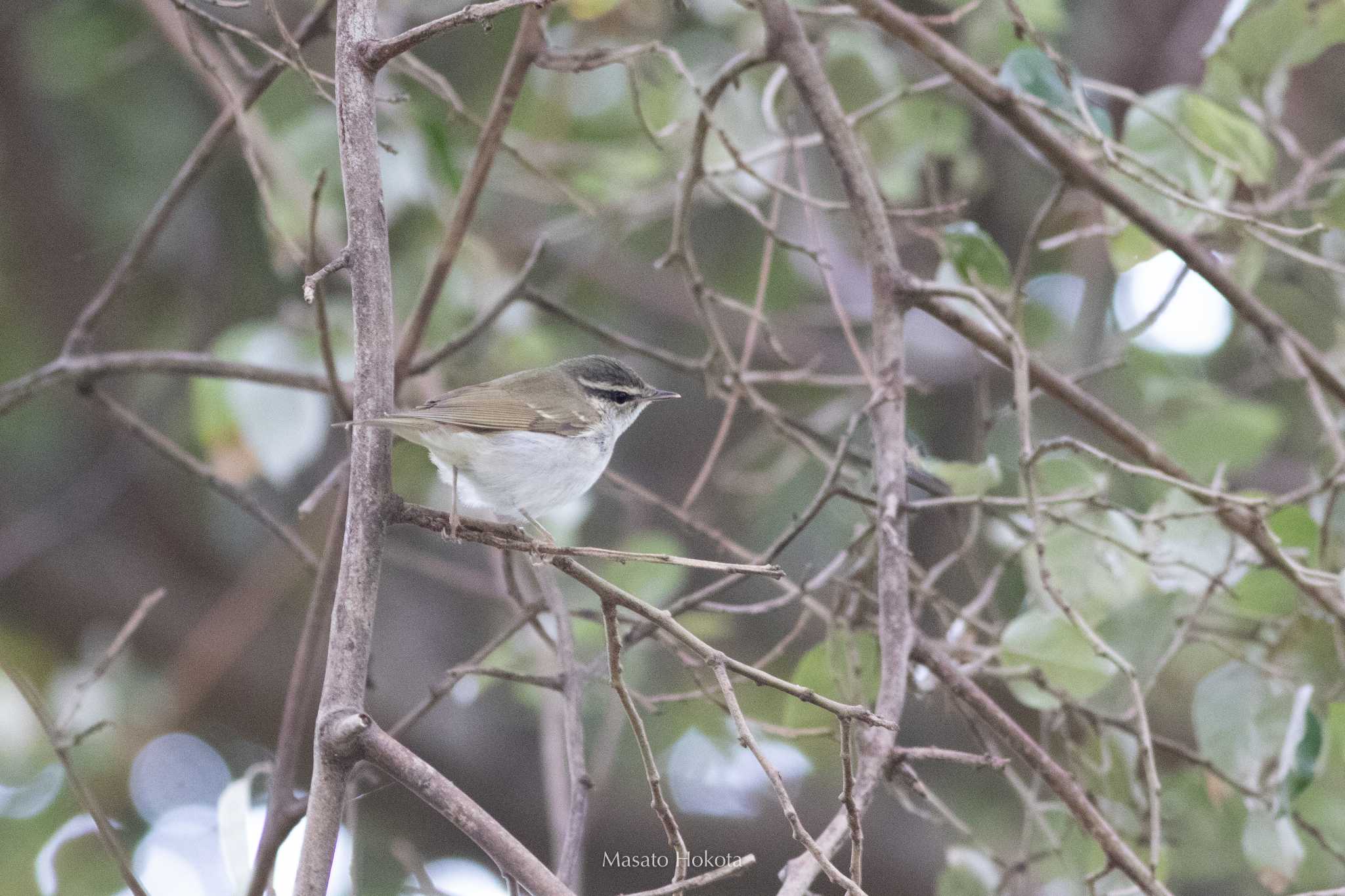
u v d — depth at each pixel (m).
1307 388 9.10
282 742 8.72
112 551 16.12
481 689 12.15
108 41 14.00
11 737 12.57
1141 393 11.77
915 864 14.99
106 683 13.86
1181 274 9.38
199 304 14.56
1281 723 8.78
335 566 8.95
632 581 11.31
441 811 5.64
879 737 7.05
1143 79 15.12
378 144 6.74
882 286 8.72
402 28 11.77
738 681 9.40
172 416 15.29
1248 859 8.71
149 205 14.27
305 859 5.68
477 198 9.26
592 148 12.77
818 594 13.53
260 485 15.97
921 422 14.77
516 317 12.35
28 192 14.73
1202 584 9.16
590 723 13.29
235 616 14.73
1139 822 8.78
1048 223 13.98
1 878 12.76
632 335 15.76
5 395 10.05
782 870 6.39
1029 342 12.63
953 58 9.23
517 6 6.07
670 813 6.00
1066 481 9.50
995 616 9.79
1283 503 9.02
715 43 12.91
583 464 9.46
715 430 16.03
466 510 11.49
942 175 13.23
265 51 7.88
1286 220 10.12
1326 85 14.51
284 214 10.42
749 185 12.16
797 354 15.34
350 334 10.62
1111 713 8.87
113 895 12.77
